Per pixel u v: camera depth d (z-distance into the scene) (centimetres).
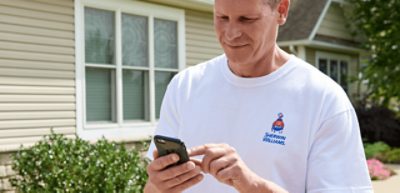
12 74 580
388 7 1364
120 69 701
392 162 1100
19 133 587
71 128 639
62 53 630
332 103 172
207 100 189
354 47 1466
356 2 1420
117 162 544
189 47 817
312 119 172
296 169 172
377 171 897
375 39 1403
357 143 171
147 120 746
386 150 1173
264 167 174
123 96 713
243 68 180
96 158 534
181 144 151
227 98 185
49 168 529
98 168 516
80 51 650
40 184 536
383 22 1387
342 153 167
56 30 624
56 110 623
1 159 572
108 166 524
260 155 175
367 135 1333
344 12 1455
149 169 160
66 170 508
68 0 636
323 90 174
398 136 1339
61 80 629
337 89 176
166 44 779
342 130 169
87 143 577
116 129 695
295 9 1411
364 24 1428
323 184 164
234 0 158
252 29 161
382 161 1110
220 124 184
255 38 162
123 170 540
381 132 1324
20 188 546
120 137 700
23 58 591
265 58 178
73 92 642
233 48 165
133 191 521
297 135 172
